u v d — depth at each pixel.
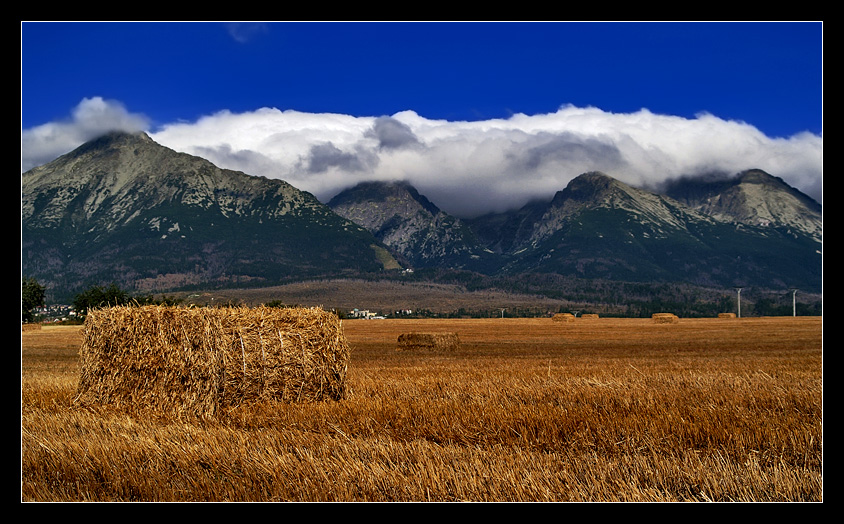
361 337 60.56
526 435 9.82
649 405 12.25
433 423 10.70
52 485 7.89
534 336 61.72
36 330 67.69
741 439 9.44
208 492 7.52
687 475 7.82
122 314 13.07
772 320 106.19
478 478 7.67
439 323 105.38
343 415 11.62
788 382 16.23
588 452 9.05
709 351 38.12
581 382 16.31
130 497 7.51
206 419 11.97
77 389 13.50
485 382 16.83
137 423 11.20
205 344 12.52
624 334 64.81
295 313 13.81
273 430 10.28
